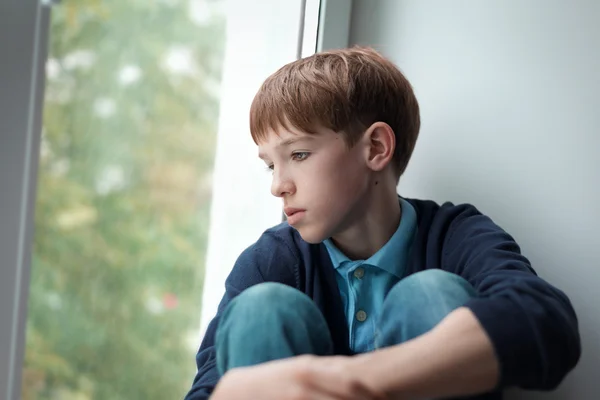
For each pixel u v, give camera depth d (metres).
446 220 0.97
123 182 1.48
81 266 1.41
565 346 0.69
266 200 1.34
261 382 0.64
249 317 0.73
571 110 1.08
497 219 1.12
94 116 1.41
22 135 0.83
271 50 1.34
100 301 1.45
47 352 1.34
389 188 0.96
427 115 1.18
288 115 0.87
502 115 1.12
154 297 1.55
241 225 1.40
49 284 1.34
